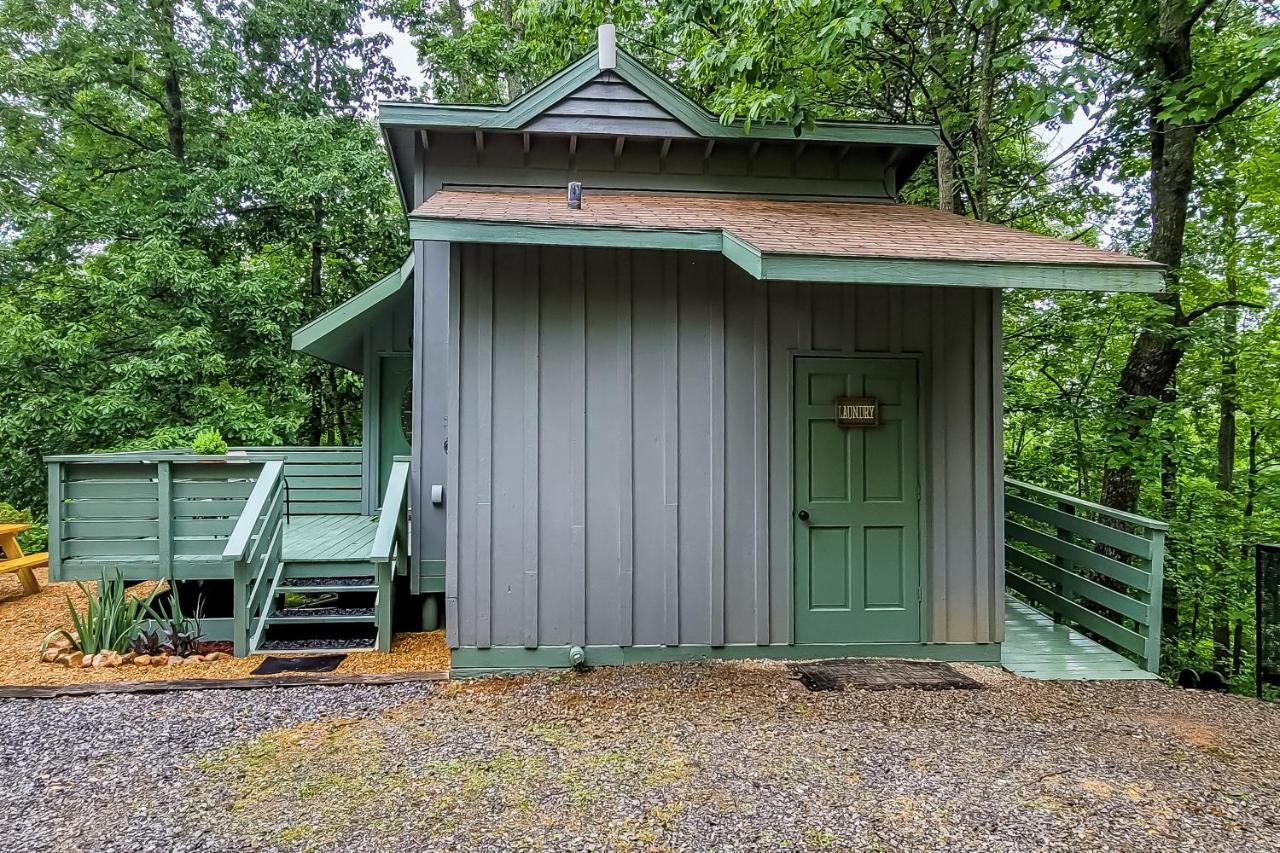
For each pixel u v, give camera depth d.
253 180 10.19
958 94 8.37
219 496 4.77
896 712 3.59
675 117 4.94
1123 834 2.45
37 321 8.92
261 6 11.40
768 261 3.53
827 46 5.37
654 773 2.88
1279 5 7.12
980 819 2.53
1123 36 6.91
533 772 2.89
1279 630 4.33
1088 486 8.57
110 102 11.05
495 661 4.20
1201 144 7.51
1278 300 7.93
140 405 9.11
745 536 4.40
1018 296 8.05
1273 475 8.45
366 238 11.50
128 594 6.22
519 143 5.06
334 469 7.55
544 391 4.25
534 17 9.66
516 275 4.23
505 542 4.22
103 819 2.54
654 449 4.34
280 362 10.20
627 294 4.31
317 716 3.54
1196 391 8.32
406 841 2.39
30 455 9.41
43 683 4.02
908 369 4.49
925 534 4.47
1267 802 2.69
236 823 2.51
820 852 2.32
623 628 4.30
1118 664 4.54
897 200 5.74
